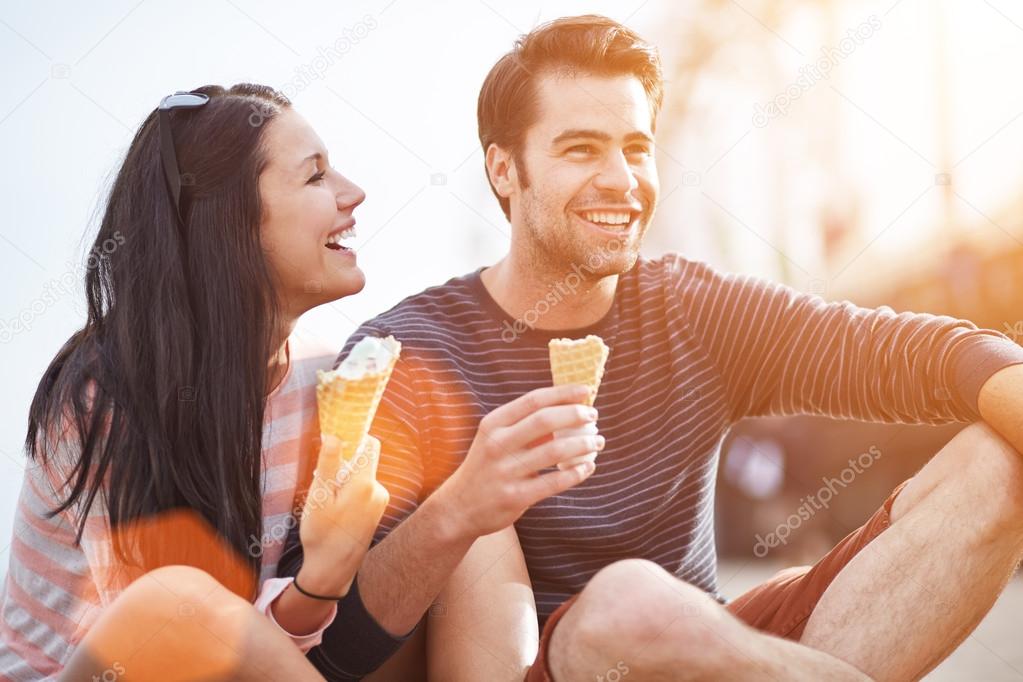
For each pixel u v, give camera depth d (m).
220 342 2.49
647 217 2.75
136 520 2.36
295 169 2.62
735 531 6.20
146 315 2.50
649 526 2.63
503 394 2.67
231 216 2.55
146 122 2.66
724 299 2.76
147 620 1.93
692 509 2.71
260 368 2.51
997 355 2.32
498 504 2.08
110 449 2.38
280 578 2.27
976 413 2.29
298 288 2.67
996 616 4.30
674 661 1.86
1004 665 3.52
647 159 2.73
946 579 2.18
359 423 2.09
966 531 2.19
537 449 2.06
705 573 2.78
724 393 2.78
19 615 2.52
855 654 2.17
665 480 2.65
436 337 2.65
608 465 2.63
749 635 1.89
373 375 2.05
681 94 6.50
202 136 2.58
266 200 2.58
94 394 2.42
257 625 1.97
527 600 2.48
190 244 2.54
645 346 2.72
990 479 2.20
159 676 1.95
